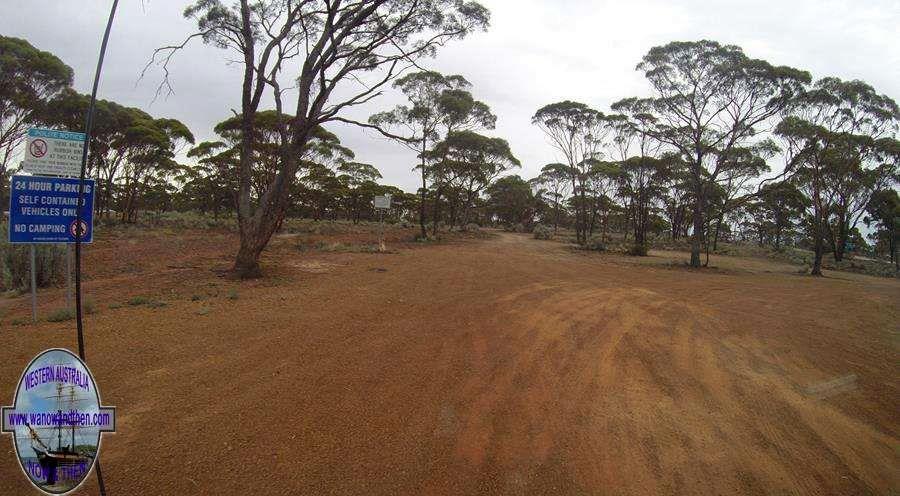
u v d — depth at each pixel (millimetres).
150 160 33594
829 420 4641
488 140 38750
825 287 17781
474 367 5625
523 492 3197
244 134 12414
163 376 4945
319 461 3453
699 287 14953
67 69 25047
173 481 3141
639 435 4086
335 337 6633
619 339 7156
